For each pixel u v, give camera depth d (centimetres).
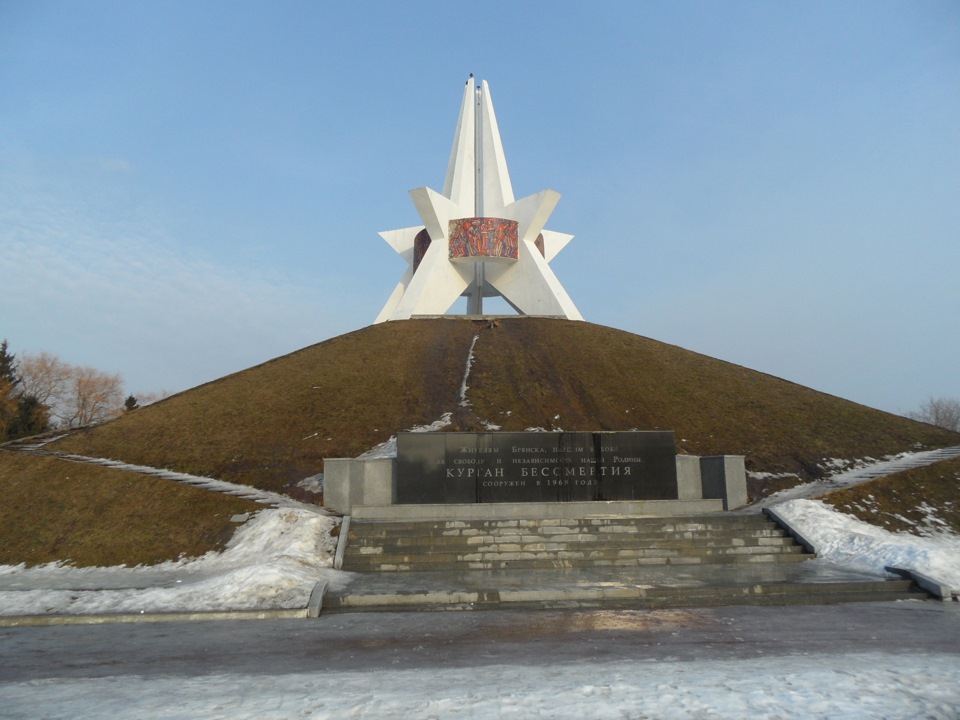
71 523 1689
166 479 1880
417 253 4516
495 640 827
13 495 1858
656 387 2967
